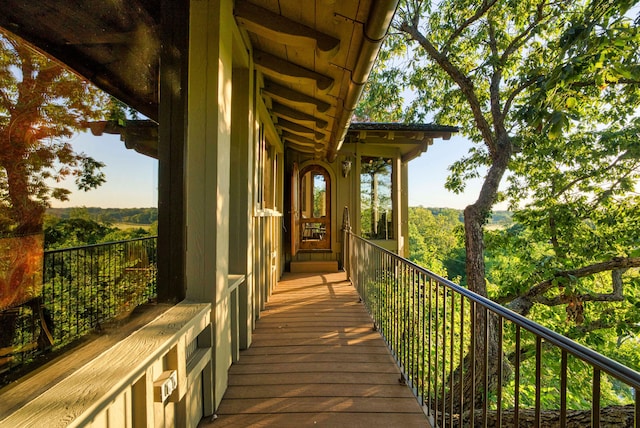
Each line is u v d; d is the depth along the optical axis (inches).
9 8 45.9
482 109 338.6
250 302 120.1
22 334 43.5
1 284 43.6
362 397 85.4
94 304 51.9
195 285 76.0
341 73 104.0
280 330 133.0
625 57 123.7
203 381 75.9
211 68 75.0
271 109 168.6
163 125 66.2
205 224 75.7
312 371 98.7
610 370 31.1
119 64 58.0
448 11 307.7
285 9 81.2
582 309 251.9
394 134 266.1
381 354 110.8
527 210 319.3
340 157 294.4
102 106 55.4
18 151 47.9
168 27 66.9
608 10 114.8
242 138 112.8
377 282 133.6
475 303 58.3
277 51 110.0
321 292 198.8
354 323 141.7
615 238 263.3
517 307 271.4
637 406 28.7
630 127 272.4
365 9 68.2
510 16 281.6
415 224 1129.4
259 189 147.4
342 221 292.5
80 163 52.2
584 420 137.9
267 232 181.6
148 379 49.5
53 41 50.1
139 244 60.4
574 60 106.3
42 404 35.1
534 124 116.6
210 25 75.1
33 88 49.2
